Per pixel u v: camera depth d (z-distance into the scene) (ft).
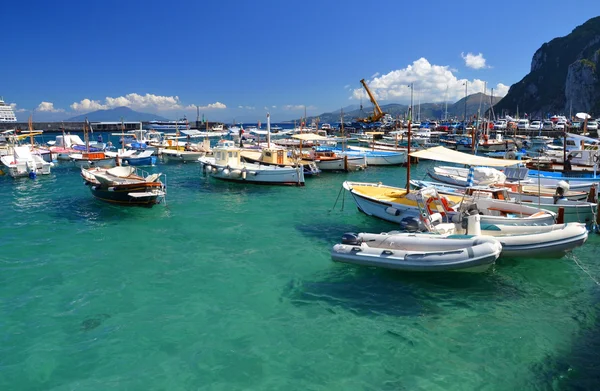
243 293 38.55
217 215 69.67
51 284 40.45
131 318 33.76
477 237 40.09
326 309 35.37
